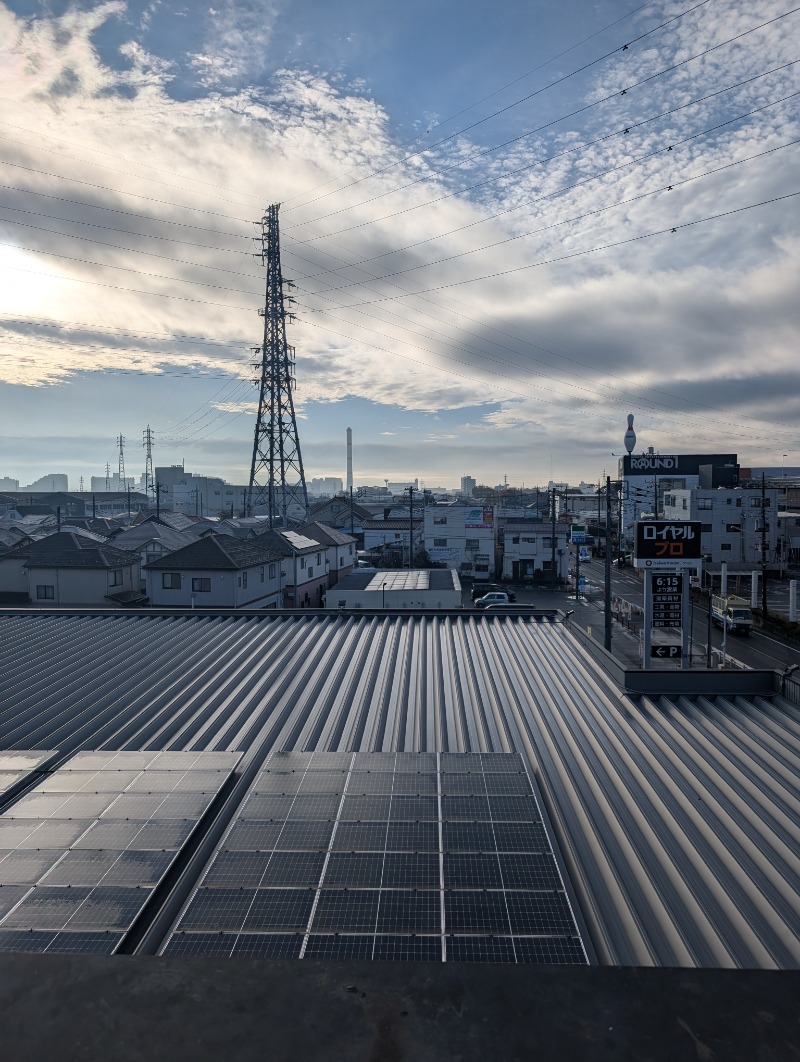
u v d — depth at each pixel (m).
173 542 39.41
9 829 6.48
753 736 8.62
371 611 16.47
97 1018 1.30
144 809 6.85
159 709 10.34
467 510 47.38
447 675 11.71
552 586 43.59
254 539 34.97
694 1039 1.26
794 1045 1.25
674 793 7.25
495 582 46.22
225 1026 1.29
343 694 10.94
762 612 32.22
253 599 30.56
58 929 5.05
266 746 8.98
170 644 13.93
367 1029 1.29
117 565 31.80
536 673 11.68
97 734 9.48
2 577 33.88
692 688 10.16
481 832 6.28
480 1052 1.23
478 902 5.27
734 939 5.02
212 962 1.47
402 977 1.43
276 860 5.84
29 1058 1.21
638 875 5.88
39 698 10.88
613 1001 1.36
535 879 5.58
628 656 25.92
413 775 7.50
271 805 6.83
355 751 8.41
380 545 55.56
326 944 4.80
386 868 5.72
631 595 40.22
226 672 12.05
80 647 13.77
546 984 1.40
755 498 47.72
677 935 5.07
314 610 16.61
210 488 127.88
